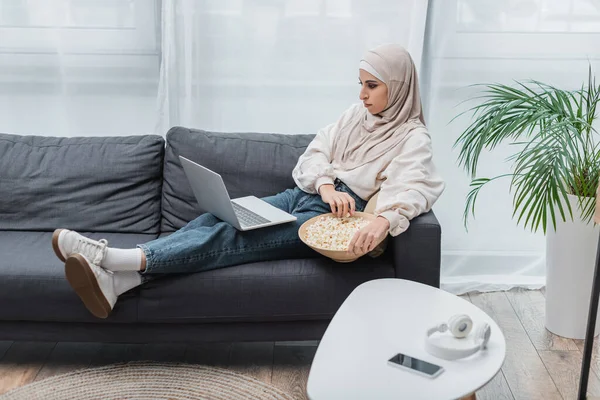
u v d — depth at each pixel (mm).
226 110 3061
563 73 3033
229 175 2734
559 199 2525
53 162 2736
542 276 3209
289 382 2375
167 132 2838
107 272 2250
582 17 2971
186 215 2738
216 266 2346
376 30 2975
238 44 2982
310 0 2943
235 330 2383
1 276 2293
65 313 2320
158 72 3043
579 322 2678
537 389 2354
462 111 3064
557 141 2398
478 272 3230
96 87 3049
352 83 3041
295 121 3086
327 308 2318
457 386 1580
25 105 3053
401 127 2537
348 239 2283
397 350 1725
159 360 2514
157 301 2311
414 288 2053
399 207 2295
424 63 3049
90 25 2971
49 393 2283
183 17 2902
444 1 2938
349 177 2549
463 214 3178
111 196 2732
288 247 2424
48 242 2559
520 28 2979
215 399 2262
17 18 2947
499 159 3121
